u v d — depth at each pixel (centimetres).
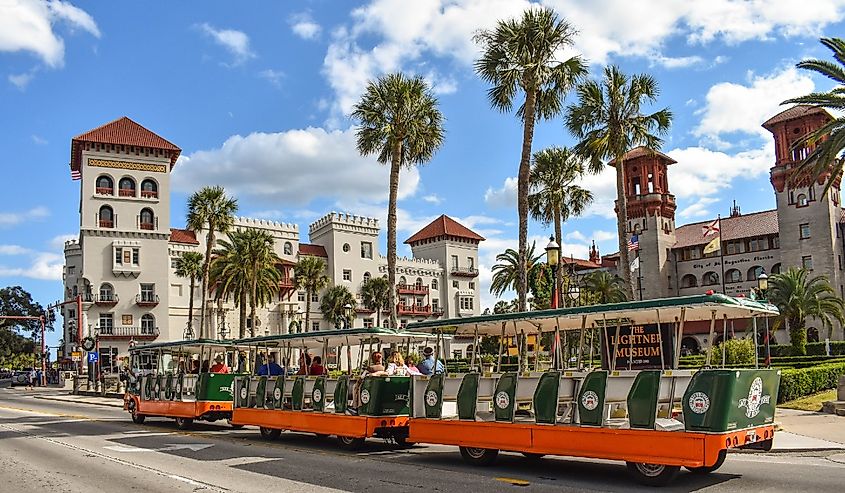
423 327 1630
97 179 7325
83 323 7081
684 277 8431
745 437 1173
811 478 1211
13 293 12112
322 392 1831
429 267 9831
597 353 2080
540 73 3100
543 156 4953
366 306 8988
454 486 1216
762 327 5794
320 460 1561
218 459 1594
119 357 7006
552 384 1323
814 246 7238
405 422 1723
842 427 1922
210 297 7931
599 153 3444
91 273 7194
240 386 2114
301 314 8625
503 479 1280
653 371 1192
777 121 7500
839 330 6794
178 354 2519
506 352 1989
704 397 1128
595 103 3419
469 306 10100
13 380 7825
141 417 2612
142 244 7419
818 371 2838
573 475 1319
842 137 2805
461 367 1962
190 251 7850
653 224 8319
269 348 2233
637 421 1197
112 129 7475
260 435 2122
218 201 6122
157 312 7388
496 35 3203
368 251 9256
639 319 1410
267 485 1248
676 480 1219
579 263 9912
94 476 1380
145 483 1287
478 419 1445
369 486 1227
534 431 1339
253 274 6312
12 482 1329
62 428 2434
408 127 3562
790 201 7425
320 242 9331
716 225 8275
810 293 5591
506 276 6144
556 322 1494
